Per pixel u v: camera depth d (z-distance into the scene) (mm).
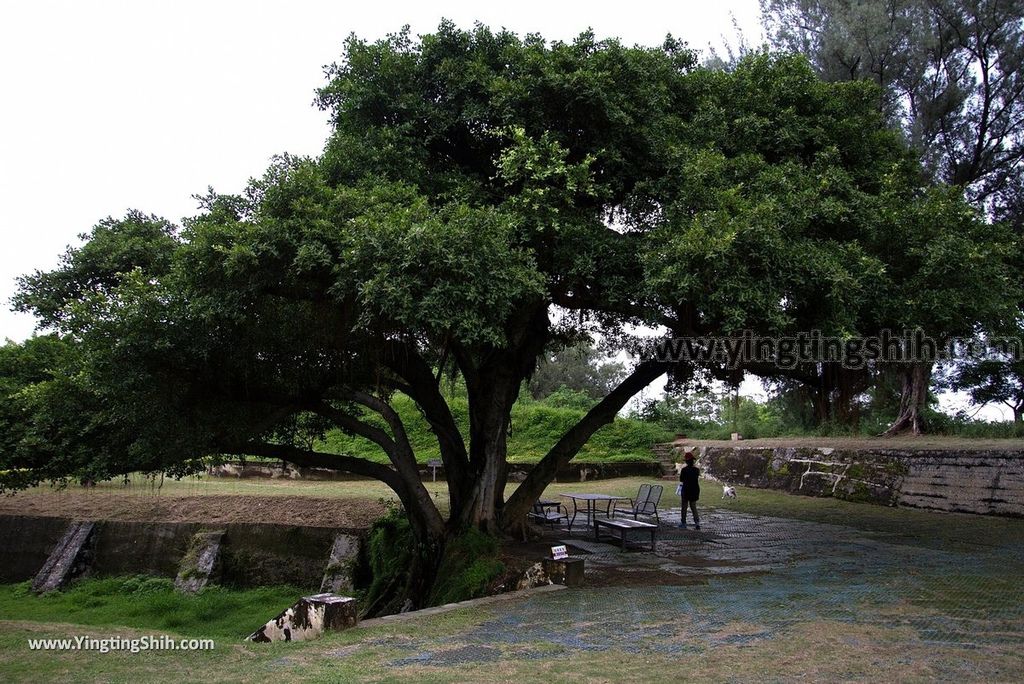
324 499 17234
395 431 11805
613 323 13211
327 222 8211
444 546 11523
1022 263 12109
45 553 16531
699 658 5348
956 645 5613
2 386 10062
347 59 11234
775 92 12242
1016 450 14945
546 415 29781
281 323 9859
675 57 12547
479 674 5027
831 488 19688
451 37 10844
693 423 34656
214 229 8344
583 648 5715
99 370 8312
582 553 11086
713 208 9430
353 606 6738
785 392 24984
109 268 10734
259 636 6676
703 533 13328
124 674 5301
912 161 13203
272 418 10891
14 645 6332
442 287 7910
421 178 10328
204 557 15195
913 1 18812
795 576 8969
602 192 10016
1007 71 18531
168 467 10586
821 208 9945
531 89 10008
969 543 11672
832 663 5152
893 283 10227
